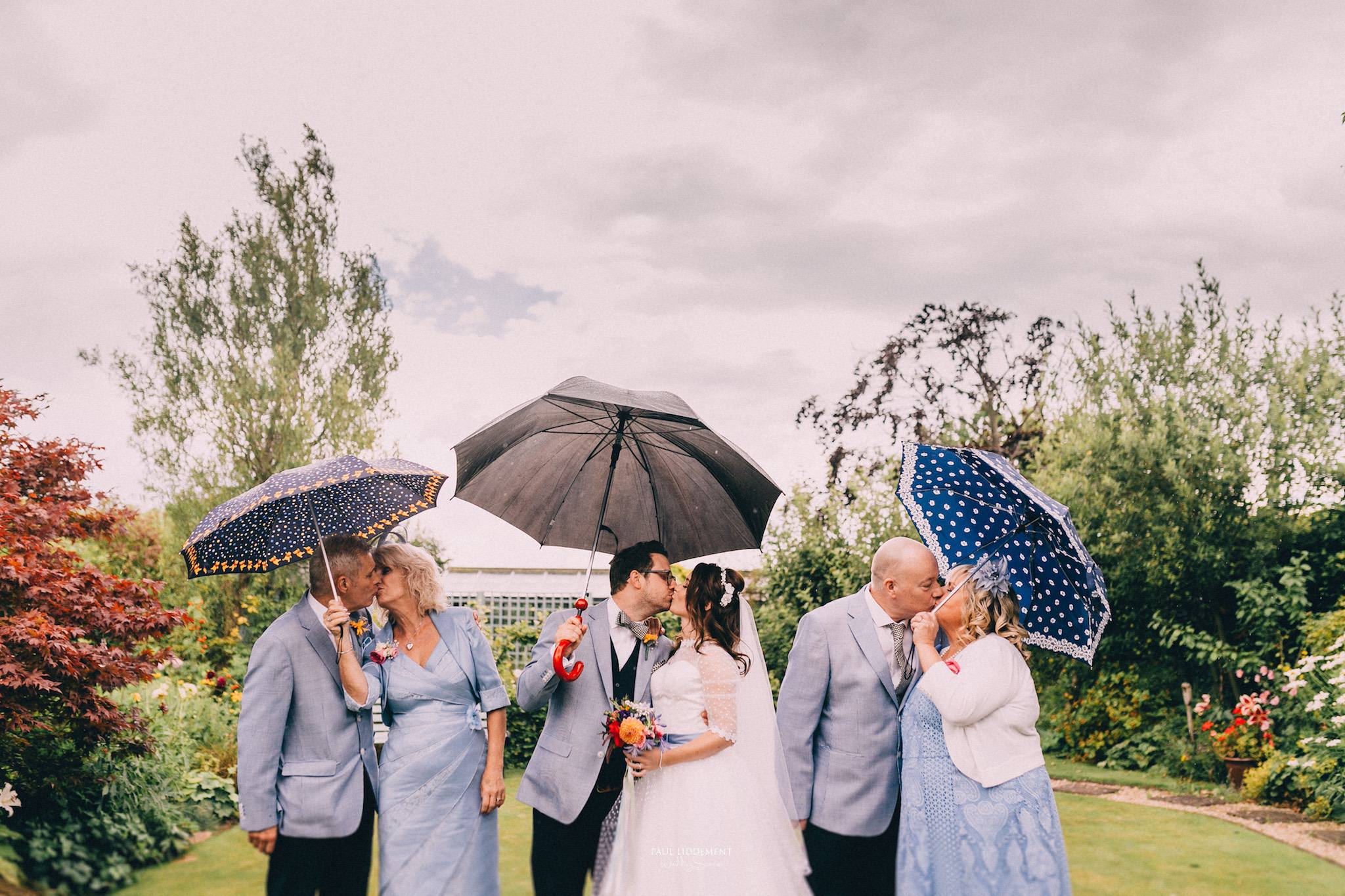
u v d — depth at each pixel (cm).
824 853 333
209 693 795
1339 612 731
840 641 344
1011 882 293
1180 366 893
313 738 327
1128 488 876
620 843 337
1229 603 855
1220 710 800
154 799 540
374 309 1283
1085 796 728
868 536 991
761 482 358
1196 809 674
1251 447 845
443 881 325
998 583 318
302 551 360
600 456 383
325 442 1192
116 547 1165
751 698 346
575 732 345
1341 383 823
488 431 370
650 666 353
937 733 312
